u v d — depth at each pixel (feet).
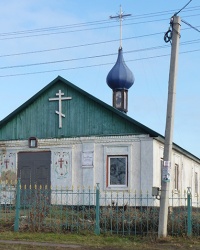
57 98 84.58
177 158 96.99
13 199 79.61
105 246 47.60
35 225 56.80
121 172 79.00
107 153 80.07
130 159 78.48
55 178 82.43
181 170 100.01
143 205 76.74
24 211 60.03
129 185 77.97
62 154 82.69
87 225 55.67
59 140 83.25
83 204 73.00
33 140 84.84
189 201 52.39
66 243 49.24
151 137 77.77
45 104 85.40
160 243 49.32
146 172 77.36
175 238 50.93
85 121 82.38
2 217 62.08
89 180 80.38
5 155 86.17
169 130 52.24
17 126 86.43
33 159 84.53
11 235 53.57
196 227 52.54
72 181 81.35
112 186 78.89
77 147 82.23
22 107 86.02
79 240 50.93
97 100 81.35
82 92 82.64
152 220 53.78
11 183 78.59
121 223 54.70
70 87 83.97
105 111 81.25
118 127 80.07
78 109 83.10
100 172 80.07
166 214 51.49
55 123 84.17
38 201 59.06
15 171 84.99
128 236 53.06
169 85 52.75
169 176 51.88
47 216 58.08
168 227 52.85
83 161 81.10
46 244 48.47
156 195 52.34
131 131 79.15
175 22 53.01
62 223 56.59
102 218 55.83
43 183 83.10
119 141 79.56
